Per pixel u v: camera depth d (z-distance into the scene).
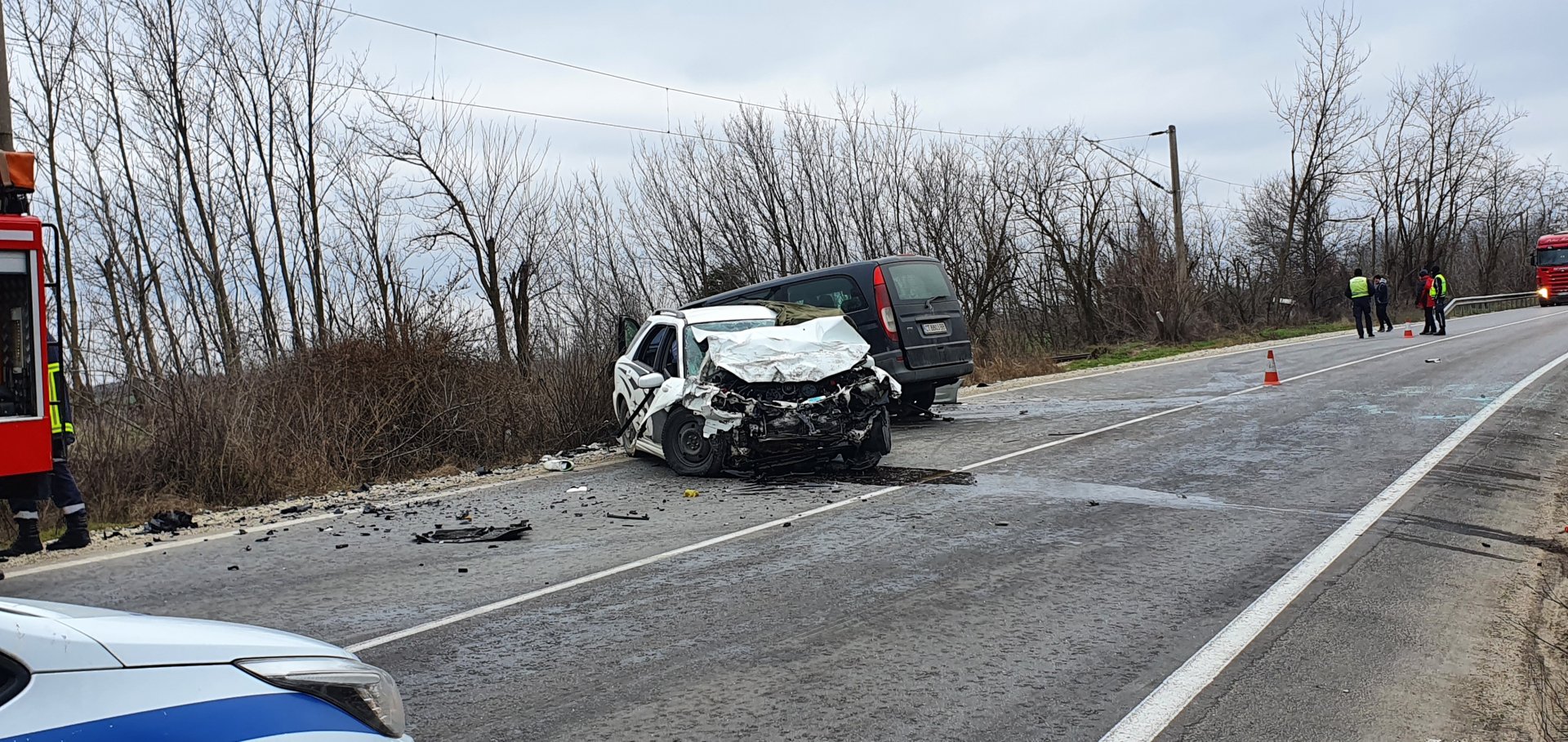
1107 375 21.97
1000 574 6.50
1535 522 7.62
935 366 13.85
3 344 6.68
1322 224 45.53
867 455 10.62
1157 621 5.49
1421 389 15.80
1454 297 55.31
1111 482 9.50
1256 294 43.09
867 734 4.14
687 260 29.08
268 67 19.80
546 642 5.41
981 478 9.96
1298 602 5.77
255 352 13.33
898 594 6.11
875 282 13.68
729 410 10.30
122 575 7.29
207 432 10.93
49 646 2.31
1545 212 68.06
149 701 2.34
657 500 9.65
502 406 13.66
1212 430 12.53
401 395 13.03
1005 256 33.25
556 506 9.59
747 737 4.12
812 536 7.71
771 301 13.91
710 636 5.43
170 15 19.12
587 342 15.55
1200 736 4.09
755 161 30.14
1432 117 52.16
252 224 19.72
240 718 2.43
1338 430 12.11
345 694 2.67
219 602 6.45
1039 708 4.38
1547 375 16.92
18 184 7.10
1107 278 35.59
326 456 11.66
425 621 5.85
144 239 18.95
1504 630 5.32
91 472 10.13
